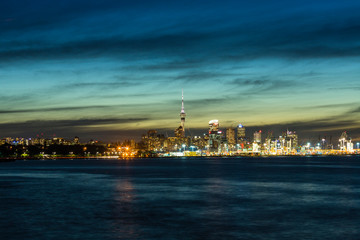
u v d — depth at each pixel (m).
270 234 40.12
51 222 46.47
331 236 39.22
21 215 51.16
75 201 64.50
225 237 38.91
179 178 119.12
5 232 41.28
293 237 38.84
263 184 95.81
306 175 132.25
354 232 40.91
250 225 44.47
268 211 53.91
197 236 39.38
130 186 91.19
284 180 108.88
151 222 46.34
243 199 66.38
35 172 160.12
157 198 68.12
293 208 56.44
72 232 41.12
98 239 38.19
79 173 151.12
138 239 38.19
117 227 43.59
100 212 53.41
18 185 94.69
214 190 81.38
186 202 62.97
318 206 58.25
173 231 41.50
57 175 137.50
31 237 39.16
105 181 107.31
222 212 53.16
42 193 76.56
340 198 67.56
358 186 89.56
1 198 68.75
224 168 197.62
